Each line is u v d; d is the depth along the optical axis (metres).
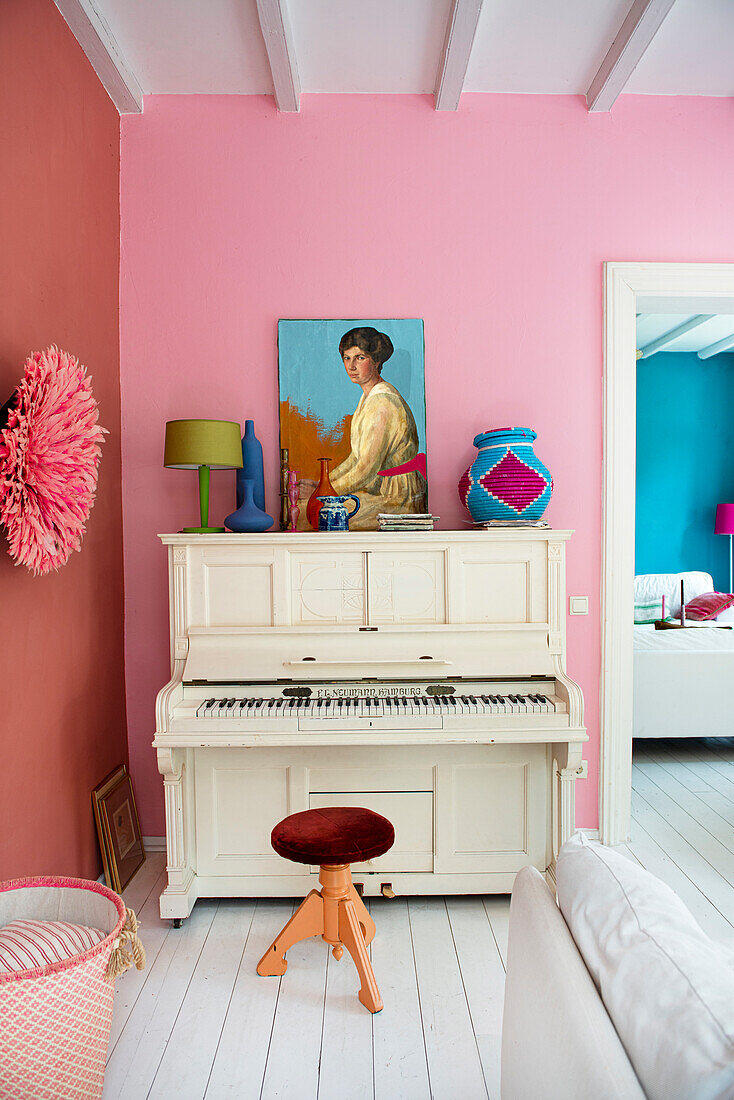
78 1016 1.62
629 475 3.26
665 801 3.80
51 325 2.48
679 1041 0.90
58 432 2.05
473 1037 2.07
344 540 2.79
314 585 2.80
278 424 3.22
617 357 3.24
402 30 2.79
